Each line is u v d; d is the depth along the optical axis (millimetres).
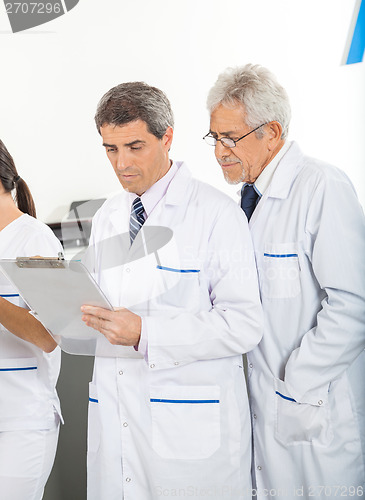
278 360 1602
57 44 2205
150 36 2158
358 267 1521
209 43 2119
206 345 1476
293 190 1580
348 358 1525
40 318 1488
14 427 1609
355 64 2008
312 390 1534
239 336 1485
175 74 2154
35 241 1673
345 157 2047
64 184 2229
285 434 1590
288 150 1613
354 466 1568
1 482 1591
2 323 1592
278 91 1566
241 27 2086
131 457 1545
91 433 1615
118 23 2172
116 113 1503
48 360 1653
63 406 2207
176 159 2172
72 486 2217
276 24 2053
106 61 2193
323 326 1505
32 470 1623
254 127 1560
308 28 2027
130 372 1534
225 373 1542
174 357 1476
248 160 1602
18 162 2240
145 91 1512
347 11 1995
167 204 1569
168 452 1503
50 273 1306
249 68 1572
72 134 2219
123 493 1564
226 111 1562
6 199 1701
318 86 2035
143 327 1459
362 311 1519
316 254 1508
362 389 1607
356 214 1544
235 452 1538
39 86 2227
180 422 1499
